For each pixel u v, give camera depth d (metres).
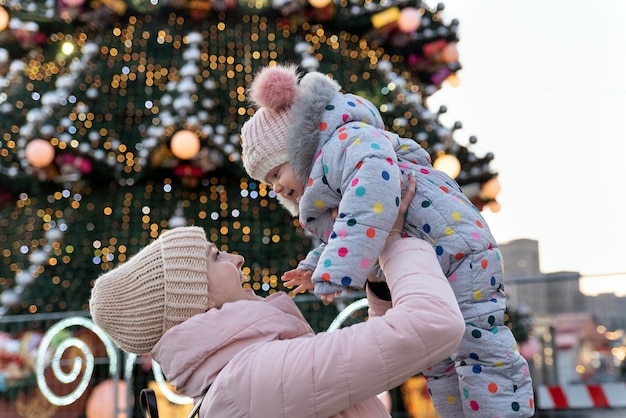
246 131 2.54
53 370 7.38
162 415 7.43
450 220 2.31
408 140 2.61
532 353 8.53
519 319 8.58
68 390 7.55
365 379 1.91
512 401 2.25
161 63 8.84
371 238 2.08
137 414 7.45
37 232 8.34
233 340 2.10
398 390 7.77
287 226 8.09
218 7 9.06
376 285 2.50
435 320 1.91
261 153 2.48
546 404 7.62
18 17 9.02
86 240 8.10
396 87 9.05
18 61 8.88
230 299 2.27
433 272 2.03
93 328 7.38
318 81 2.44
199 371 2.10
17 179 8.38
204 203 8.21
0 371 7.51
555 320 8.70
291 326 2.18
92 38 9.34
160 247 2.25
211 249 2.31
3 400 7.52
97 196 8.43
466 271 2.29
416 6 9.41
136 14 9.33
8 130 8.57
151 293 2.20
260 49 8.89
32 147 7.70
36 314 7.62
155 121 8.02
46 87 8.96
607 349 8.46
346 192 2.15
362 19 9.31
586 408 7.54
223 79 8.42
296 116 2.38
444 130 8.61
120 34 9.22
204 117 7.71
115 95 8.61
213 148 7.79
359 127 2.29
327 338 1.98
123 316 2.21
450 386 2.49
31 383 7.51
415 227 2.34
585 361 8.48
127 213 8.18
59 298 7.76
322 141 2.35
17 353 7.52
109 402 7.39
